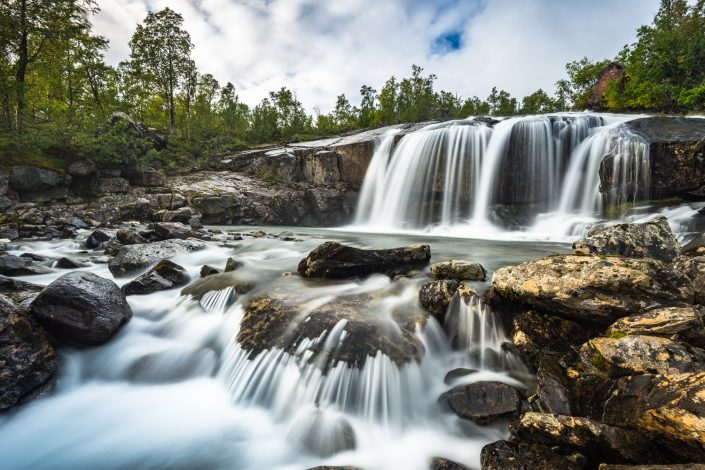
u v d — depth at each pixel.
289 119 62.56
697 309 4.55
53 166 24.55
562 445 3.45
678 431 2.83
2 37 29.03
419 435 4.37
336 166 32.97
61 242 15.91
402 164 28.44
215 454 4.36
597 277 4.92
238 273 8.79
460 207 25.11
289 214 31.70
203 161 37.88
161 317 7.45
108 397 5.41
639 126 19.09
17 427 4.77
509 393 4.43
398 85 67.06
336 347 5.29
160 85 51.50
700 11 40.72
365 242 16.72
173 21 49.69
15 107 30.61
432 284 6.43
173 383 5.73
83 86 39.59
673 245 7.10
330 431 4.43
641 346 3.92
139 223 22.03
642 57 36.97
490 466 3.45
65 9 30.53
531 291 5.42
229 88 64.88
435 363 5.45
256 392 5.30
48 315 5.96
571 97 68.25
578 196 19.97
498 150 23.30
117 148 27.52
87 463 4.27
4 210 20.39
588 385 4.09
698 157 14.61
